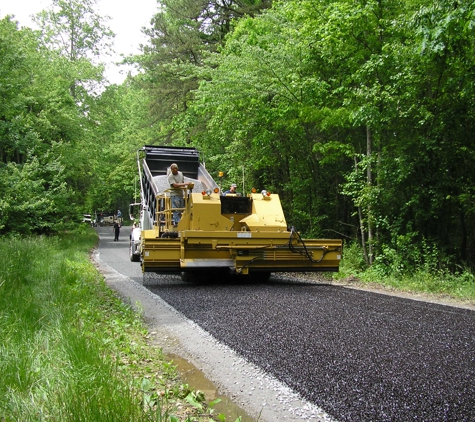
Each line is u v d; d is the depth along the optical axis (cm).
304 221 1786
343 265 1334
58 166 2078
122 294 915
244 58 1591
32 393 342
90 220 5569
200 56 2548
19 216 1822
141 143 3631
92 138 3062
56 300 667
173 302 807
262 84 1530
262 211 1070
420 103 1232
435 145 1212
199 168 1561
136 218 1900
